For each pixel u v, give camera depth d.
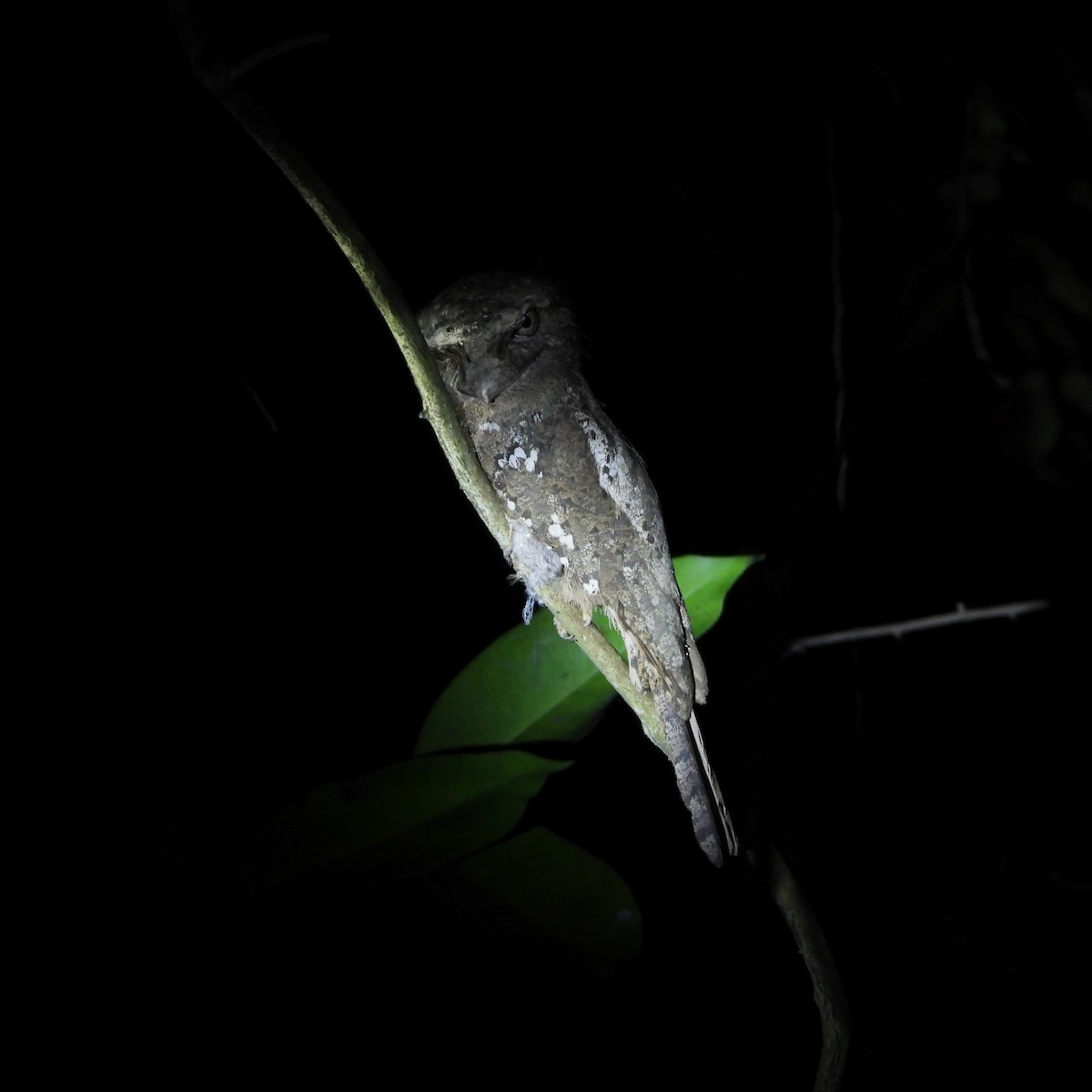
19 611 1.10
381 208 1.17
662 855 1.16
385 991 1.05
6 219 1.11
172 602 1.13
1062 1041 1.21
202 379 1.14
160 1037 0.98
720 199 1.19
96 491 1.12
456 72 1.17
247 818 1.10
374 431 1.18
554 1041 1.08
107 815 0.97
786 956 1.15
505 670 1.01
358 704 1.16
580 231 1.20
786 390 1.21
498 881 0.97
